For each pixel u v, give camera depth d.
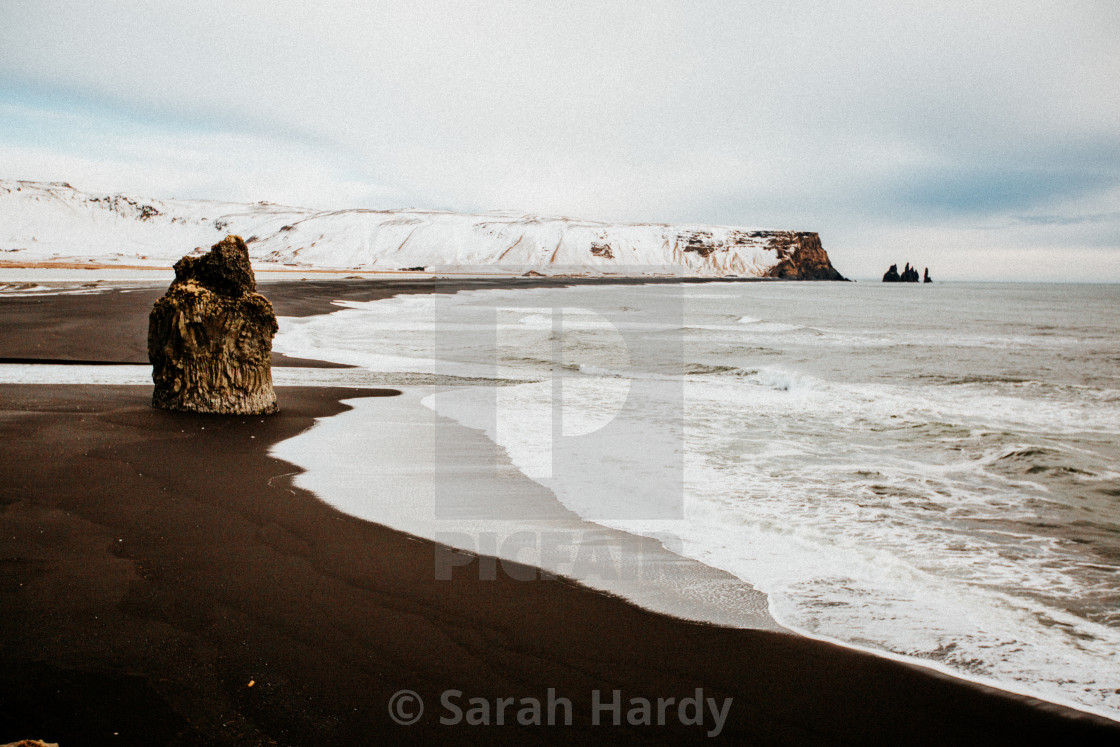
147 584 3.58
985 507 6.01
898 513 5.77
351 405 9.97
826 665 3.16
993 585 4.24
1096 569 4.56
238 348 8.56
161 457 6.28
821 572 4.34
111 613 3.22
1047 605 3.95
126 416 7.91
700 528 5.14
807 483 6.62
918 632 3.53
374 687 2.75
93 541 4.16
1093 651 3.39
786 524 5.32
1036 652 3.36
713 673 3.05
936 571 4.47
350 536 4.55
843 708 2.80
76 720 2.39
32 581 3.53
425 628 3.30
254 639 3.07
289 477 5.90
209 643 3.00
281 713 2.53
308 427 8.19
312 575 3.86
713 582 4.11
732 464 7.28
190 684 2.67
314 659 2.93
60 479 5.41
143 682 2.65
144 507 4.86
